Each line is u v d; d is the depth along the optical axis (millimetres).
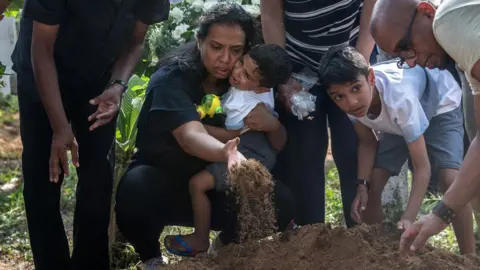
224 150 3809
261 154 4207
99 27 4031
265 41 4484
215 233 5402
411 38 3287
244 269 3879
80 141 4410
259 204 3932
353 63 3957
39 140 4258
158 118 4078
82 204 4449
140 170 4262
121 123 5035
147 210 4207
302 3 4379
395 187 5238
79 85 4281
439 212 3447
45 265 4480
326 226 4035
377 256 3711
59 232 4457
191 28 5379
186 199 4309
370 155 4438
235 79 4059
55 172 4070
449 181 4340
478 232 5242
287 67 4023
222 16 3941
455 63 3455
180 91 4078
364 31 4484
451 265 3676
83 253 4527
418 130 4102
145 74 5480
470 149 3408
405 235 3576
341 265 3756
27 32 4102
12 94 10172
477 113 3340
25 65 4137
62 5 3857
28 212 4383
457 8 3035
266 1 4480
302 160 4527
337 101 4039
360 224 4211
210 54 3986
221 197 4277
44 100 3979
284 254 3908
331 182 6816
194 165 4219
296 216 4648
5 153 8094
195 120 4023
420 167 4133
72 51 4117
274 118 4215
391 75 4188
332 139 4633
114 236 5121
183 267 3938
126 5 4062
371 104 4168
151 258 4383
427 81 4359
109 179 4465
